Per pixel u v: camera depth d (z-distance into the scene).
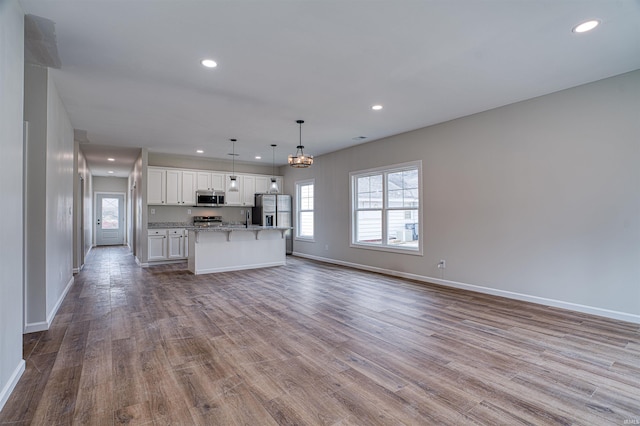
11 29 2.08
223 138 6.11
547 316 3.57
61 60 3.04
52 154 3.49
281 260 7.17
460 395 2.07
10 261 2.09
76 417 1.84
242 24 2.47
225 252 6.46
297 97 4.01
